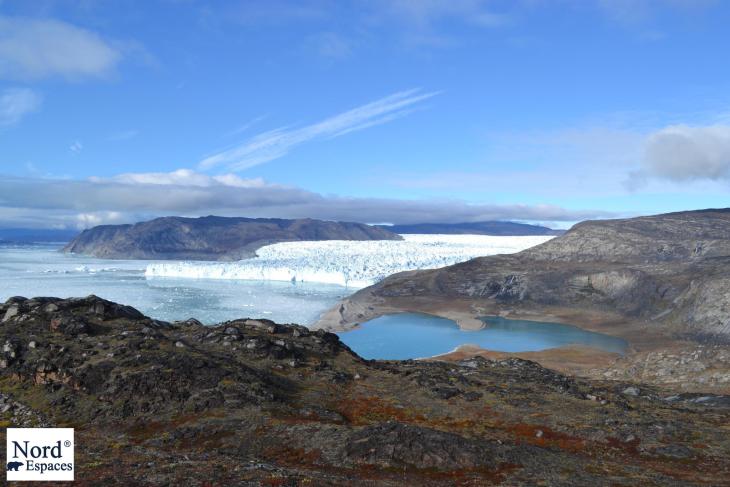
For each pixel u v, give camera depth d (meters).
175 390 44.69
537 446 37.59
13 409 43.25
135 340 54.31
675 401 58.31
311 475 28.50
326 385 52.69
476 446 33.88
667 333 171.62
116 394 44.12
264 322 70.88
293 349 62.50
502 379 62.31
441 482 29.48
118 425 40.56
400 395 50.75
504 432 41.06
